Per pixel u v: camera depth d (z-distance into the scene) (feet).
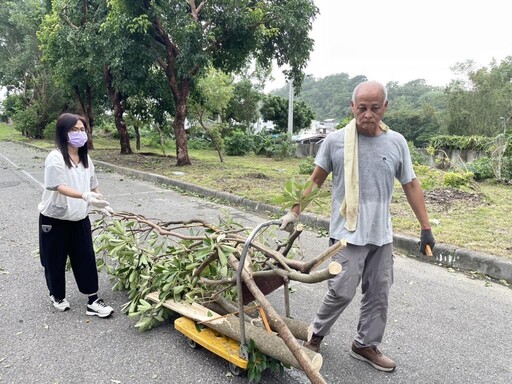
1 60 93.30
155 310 10.41
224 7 37.01
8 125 144.36
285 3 39.63
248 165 49.47
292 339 7.02
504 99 78.79
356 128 8.16
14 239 17.75
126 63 35.73
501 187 33.09
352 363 9.30
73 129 10.19
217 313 9.80
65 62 51.03
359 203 8.13
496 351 9.87
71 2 45.75
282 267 8.46
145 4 35.58
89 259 10.90
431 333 10.64
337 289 8.28
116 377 8.62
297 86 45.29
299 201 8.46
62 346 9.73
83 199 9.77
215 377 8.62
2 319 10.94
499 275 14.33
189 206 25.46
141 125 58.23
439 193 28.07
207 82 57.26
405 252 17.07
